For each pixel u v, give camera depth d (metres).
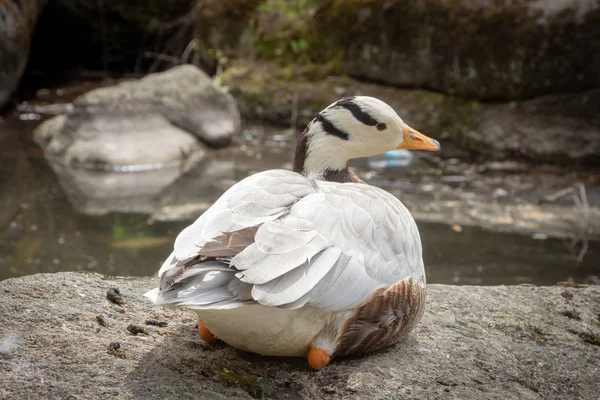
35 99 16.38
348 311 3.91
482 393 4.00
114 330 4.32
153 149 12.80
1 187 11.30
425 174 12.32
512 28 13.16
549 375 4.34
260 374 4.05
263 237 3.62
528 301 5.32
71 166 12.39
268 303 3.42
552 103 13.27
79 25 18.28
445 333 4.70
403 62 14.16
